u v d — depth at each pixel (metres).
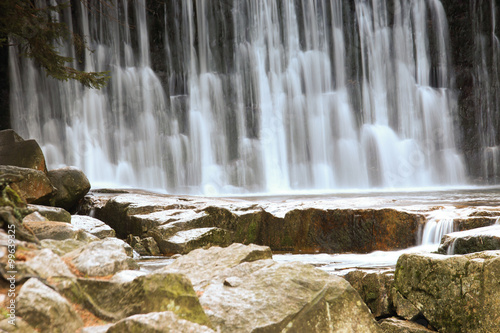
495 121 28.70
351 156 28.22
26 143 14.06
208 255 5.34
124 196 14.38
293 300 4.36
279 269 4.70
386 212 11.22
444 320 6.09
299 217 12.31
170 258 10.53
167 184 28.42
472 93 28.81
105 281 4.07
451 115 28.84
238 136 28.78
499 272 5.68
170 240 11.77
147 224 12.58
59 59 15.32
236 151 28.59
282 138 28.42
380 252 11.07
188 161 28.61
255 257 5.25
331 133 28.52
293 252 12.16
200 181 28.41
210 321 4.02
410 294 6.49
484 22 28.83
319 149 28.34
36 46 14.90
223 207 12.84
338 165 28.12
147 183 28.22
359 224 11.55
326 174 28.11
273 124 28.58
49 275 3.95
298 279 4.58
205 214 12.71
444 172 28.33
